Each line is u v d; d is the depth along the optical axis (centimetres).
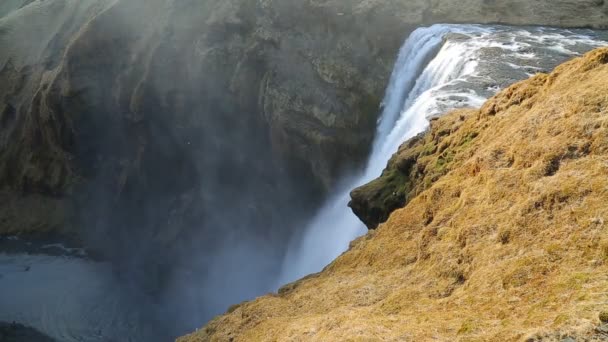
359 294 1523
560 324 915
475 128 1978
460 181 1714
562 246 1134
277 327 1525
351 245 2028
